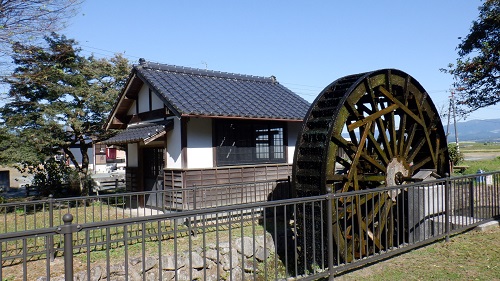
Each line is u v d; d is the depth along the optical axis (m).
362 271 4.71
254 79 13.41
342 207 6.59
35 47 9.07
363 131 6.91
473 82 12.37
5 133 11.18
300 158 6.89
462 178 6.19
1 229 8.32
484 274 4.47
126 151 12.39
